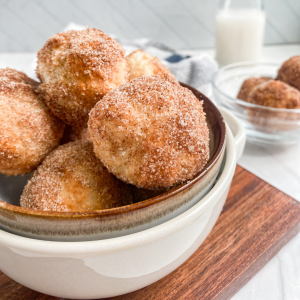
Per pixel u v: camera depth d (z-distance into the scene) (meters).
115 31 0.71
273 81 0.35
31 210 0.18
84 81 0.22
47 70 0.23
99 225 0.18
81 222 0.18
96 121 0.20
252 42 0.60
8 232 0.19
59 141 0.24
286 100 0.34
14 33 0.70
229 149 0.22
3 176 0.24
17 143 0.22
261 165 0.33
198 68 0.43
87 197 0.22
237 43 0.60
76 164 0.22
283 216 0.26
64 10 0.68
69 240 0.18
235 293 0.23
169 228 0.19
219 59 0.63
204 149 0.21
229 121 0.26
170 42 0.74
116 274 0.19
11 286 0.22
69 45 0.23
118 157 0.20
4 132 0.22
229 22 0.59
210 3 0.68
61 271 0.19
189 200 0.19
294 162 0.33
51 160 0.22
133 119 0.20
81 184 0.22
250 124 0.34
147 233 0.19
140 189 0.23
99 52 0.22
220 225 0.26
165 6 0.69
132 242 0.18
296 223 0.26
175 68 0.42
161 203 0.19
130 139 0.20
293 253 0.26
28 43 0.72
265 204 0.27
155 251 0.19
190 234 0.20
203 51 0.72
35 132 0.23
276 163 0.33
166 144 0.20
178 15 0.70
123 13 0.69
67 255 0.18
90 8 0.68
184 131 0.20
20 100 0.23
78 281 0.19
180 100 0.21
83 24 0.70
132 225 0.19
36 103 0.23
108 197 0.22
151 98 0.20
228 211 0.27
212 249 0.24
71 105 0.23
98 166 0.22
